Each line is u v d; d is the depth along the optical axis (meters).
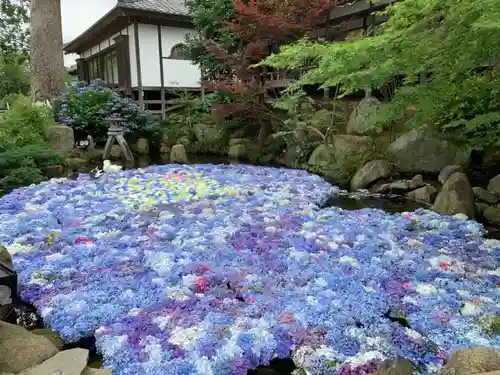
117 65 15.02
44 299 3.12
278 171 8.10
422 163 6.72
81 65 19.23
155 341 2.55
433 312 2.84
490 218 4.92
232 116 10.91
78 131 11.04
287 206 5.53
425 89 4.91
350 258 3.72
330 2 8.93
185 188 6.66
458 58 4.00
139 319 2.79
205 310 2.90
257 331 2.62
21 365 2.25
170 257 3.75
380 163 6.79
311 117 9.20
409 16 4.04
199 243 4.11
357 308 2.91
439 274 3.41
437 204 5.29
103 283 3.35
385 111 5.43
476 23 3.01
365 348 2.48
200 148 11.31
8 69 16.94
